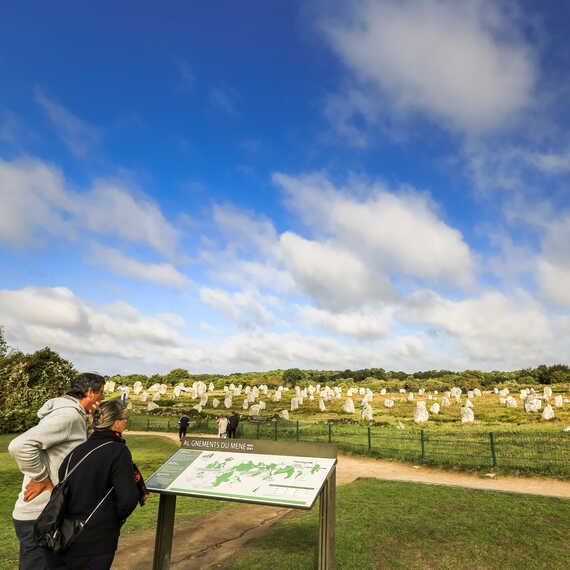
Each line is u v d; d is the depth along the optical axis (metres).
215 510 9.62
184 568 5.97
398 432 25.70
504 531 7.76
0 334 30.73
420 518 8.62
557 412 36.66
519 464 15.37
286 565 6.01
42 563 3.45
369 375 123.50
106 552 3.24
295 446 4.68
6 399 27.34
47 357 30.97
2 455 18.38
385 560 6.36
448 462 16.72
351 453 20.64
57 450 3.49
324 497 4.41
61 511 3.12
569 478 13.58
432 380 92.38
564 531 7.78
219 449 5.04
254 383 98.75
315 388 85.00
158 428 35.00
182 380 102.25
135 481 3.46
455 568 6.12
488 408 42.47
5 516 9.08
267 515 9.12
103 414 3.57
